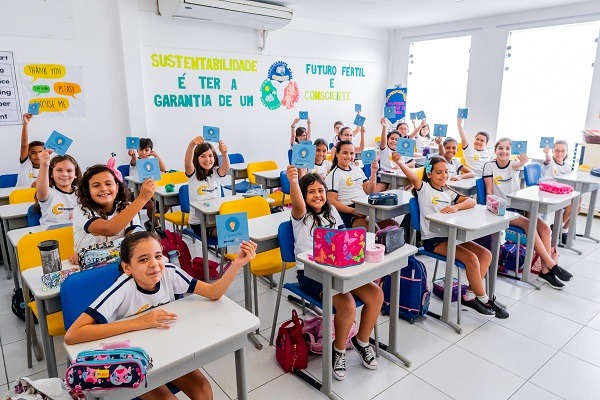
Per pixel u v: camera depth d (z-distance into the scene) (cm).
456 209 283
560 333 259
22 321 278
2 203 349
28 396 136
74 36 440
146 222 462
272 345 247
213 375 218
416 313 270
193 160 351
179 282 164
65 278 173
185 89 529
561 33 561
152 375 124
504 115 629
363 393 205
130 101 481
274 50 604
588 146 483
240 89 580
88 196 199
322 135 695
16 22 406
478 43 629
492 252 286
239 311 155
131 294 151
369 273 194
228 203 287
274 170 498
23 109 422
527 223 331
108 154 484
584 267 362
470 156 512
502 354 237
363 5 539
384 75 767
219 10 480
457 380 215
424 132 630
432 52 720
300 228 234
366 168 506
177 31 509
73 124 455
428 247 287
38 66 424
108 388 112
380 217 330
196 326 144
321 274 194
